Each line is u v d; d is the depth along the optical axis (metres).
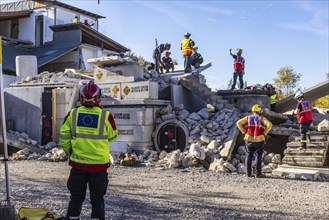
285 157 12.12
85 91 4.55
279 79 38.84
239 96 17.72
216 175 11.33
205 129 14.35
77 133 4.45
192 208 6.81
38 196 7.30
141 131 14.73
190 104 18.11
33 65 20.97
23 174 10.74
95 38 31.94
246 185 9.77
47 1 34.56
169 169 12.33
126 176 10.90
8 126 17.06
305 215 6.49
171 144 14.64
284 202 7.70
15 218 5.12
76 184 4.47
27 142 16.03
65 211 6.16
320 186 9.70
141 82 15.30
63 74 18.78
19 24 35.34
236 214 6.42
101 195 4.45
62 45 30.88
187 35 20.44
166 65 22.98
